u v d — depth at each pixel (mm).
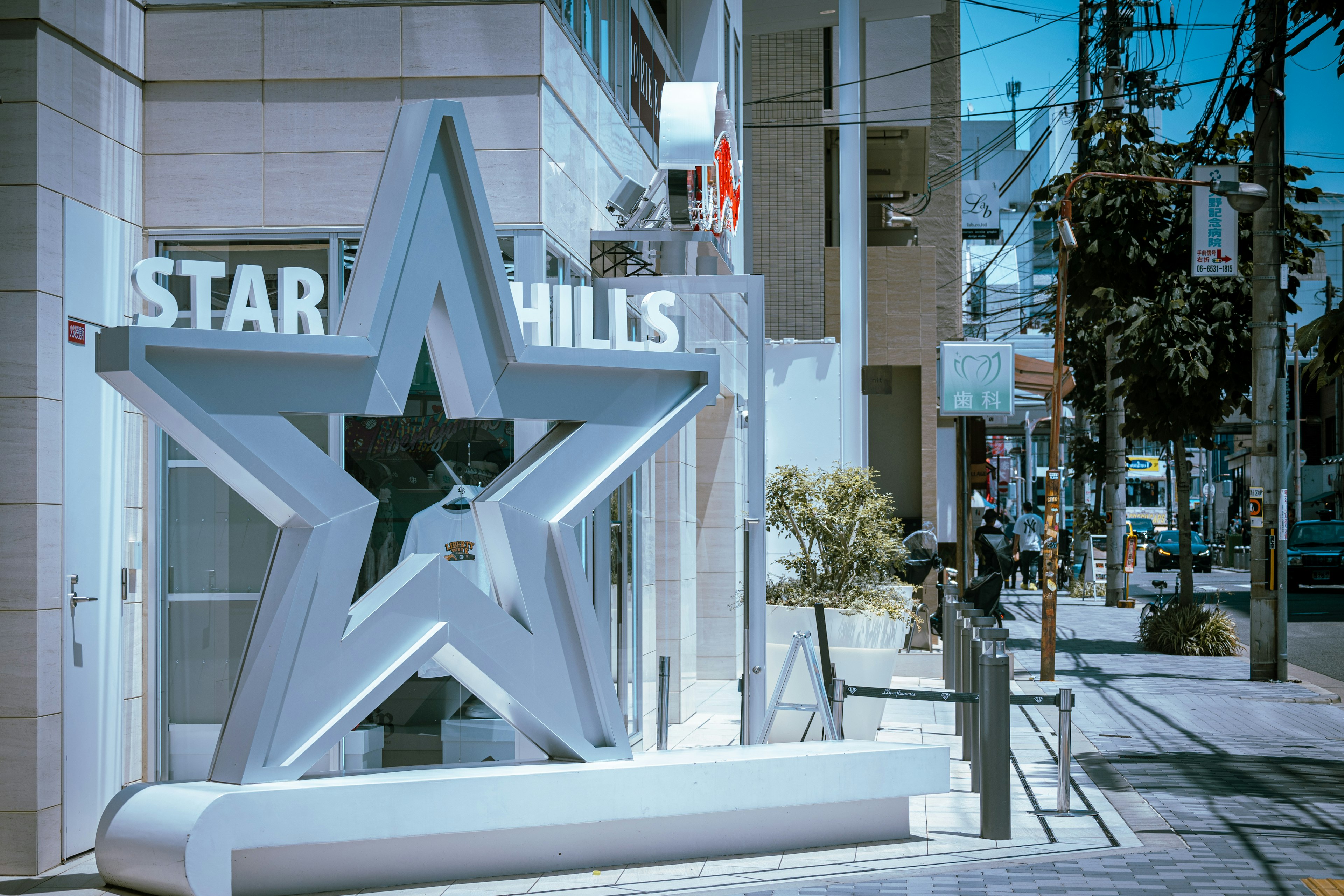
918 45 28266
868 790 7508
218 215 8398
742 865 7059
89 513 7547
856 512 10977
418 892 6426
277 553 6496
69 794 7223
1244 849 7551
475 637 6828
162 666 8328
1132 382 19000
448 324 6789
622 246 9930
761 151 22547
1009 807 7789
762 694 8898
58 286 7234
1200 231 16328
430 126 6633
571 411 7172
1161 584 25000
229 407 6148
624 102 11000
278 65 8422
